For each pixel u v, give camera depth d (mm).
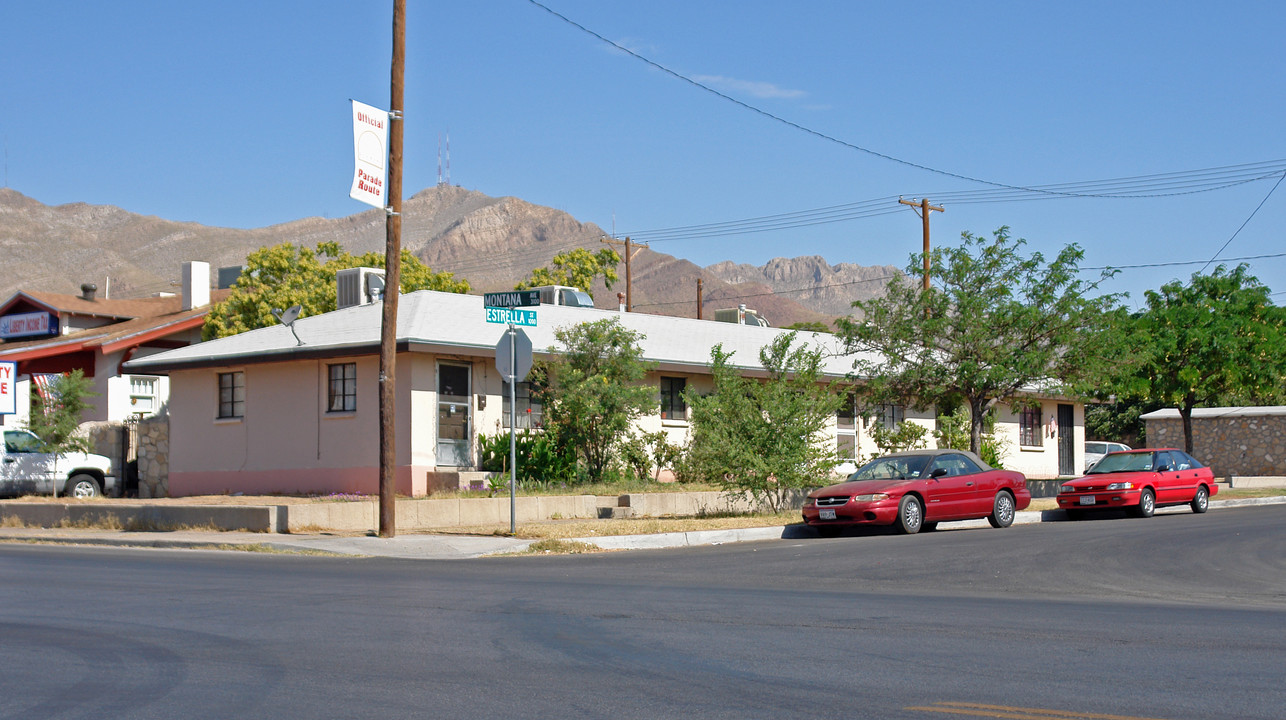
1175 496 24234
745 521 20375
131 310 42781
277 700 6648
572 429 25688
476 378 25609
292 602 10742
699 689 6906
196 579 12750
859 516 19094
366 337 25078
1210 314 33250
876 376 26750
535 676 7289
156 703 6598
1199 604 11164
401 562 15109
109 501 23875
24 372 35875
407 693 6805
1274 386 35062
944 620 9773
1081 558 15430
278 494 25812
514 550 16672
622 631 9055
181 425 28422
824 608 10508
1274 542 17562
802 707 6449
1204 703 6559
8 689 6980
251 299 39812
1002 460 35125
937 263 25453
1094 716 6250
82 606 10477
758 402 22859
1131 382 32375
